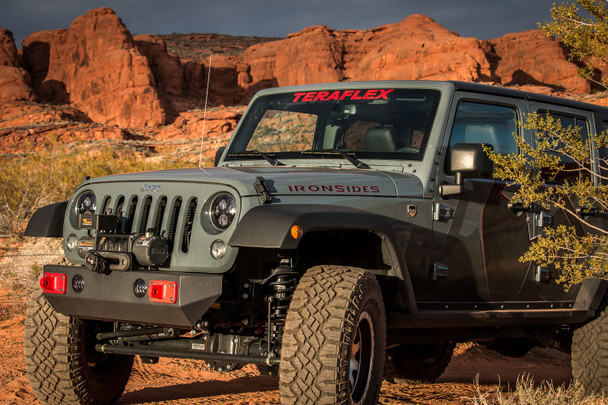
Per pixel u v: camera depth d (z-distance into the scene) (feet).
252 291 12.75
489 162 15.83
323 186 13.01
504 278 16.14
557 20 17.62
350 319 11.53
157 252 11.94
